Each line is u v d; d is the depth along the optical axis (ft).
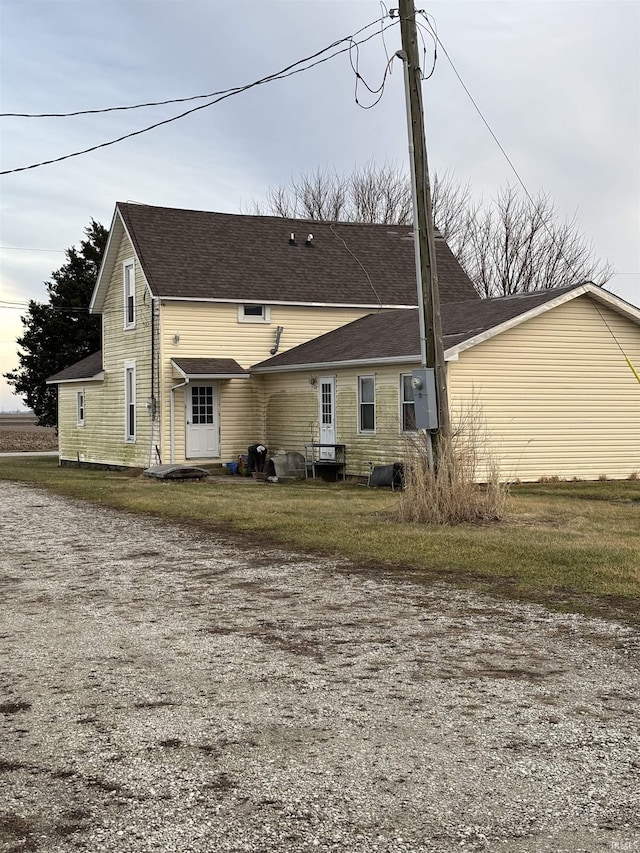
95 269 137.08
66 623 27.48
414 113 47.85
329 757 16.93
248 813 14.71
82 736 18.17
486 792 15.43
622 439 74.79
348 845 13.70
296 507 54.03
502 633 25.79
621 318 74.79
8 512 55.36
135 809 14.90
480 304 79.36
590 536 41.73
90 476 85.81
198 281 89.66
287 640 25.26
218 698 20.36
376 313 95.09
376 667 22.65
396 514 48.37
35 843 13.84
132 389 95.04
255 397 92.32
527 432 70.90
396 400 72.79
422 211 47.75
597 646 24.34
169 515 52.21
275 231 100.73
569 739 17.78
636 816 14.58
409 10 47.62
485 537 41.22
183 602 30.09
